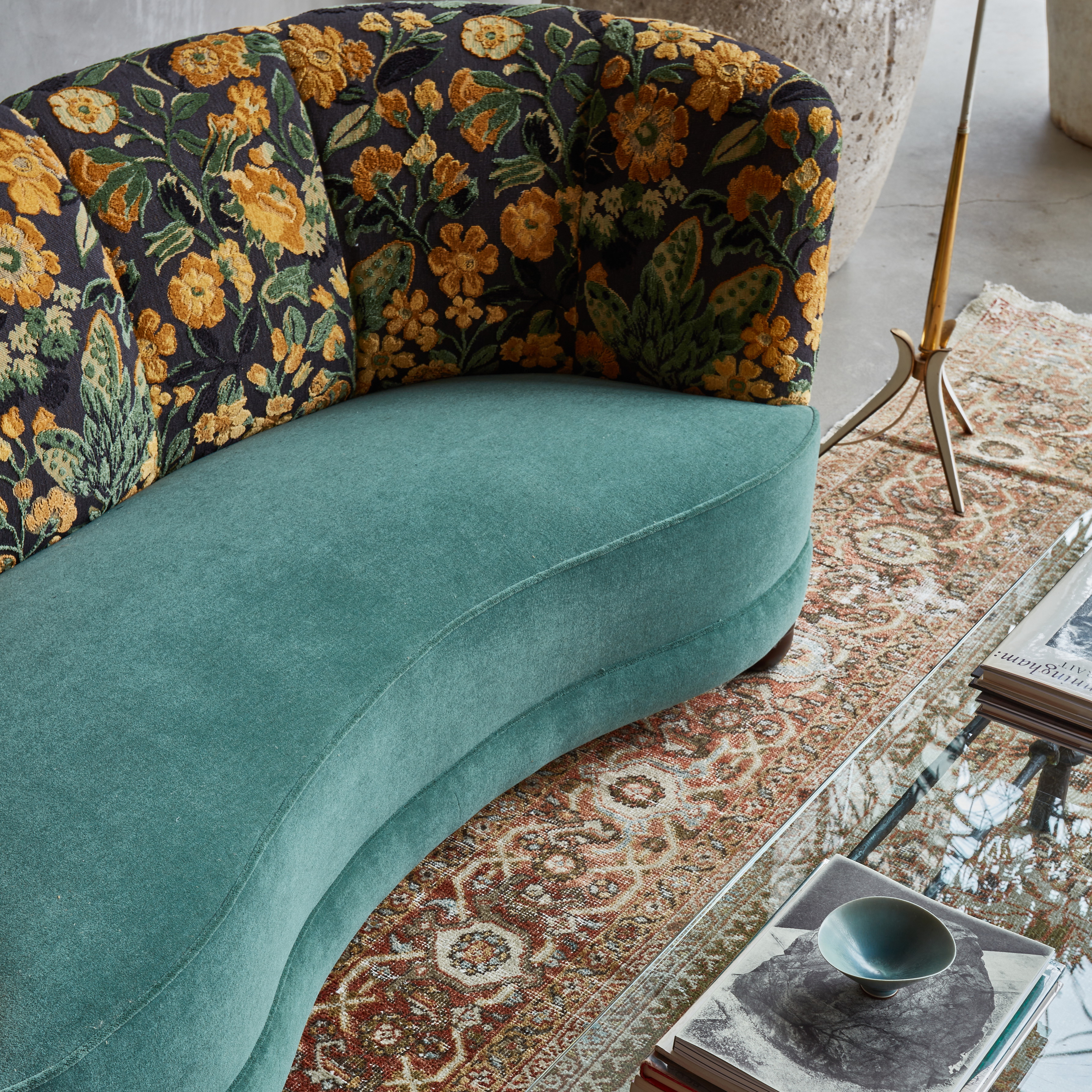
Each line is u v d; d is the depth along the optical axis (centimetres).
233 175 163
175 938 102
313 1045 135
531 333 190
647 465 163
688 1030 86
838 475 238
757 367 176
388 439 166
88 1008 96
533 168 180
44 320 144
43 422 144
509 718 154
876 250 331
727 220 172
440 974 143
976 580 208
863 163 296
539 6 185
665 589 162
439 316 185
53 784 112
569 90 179
